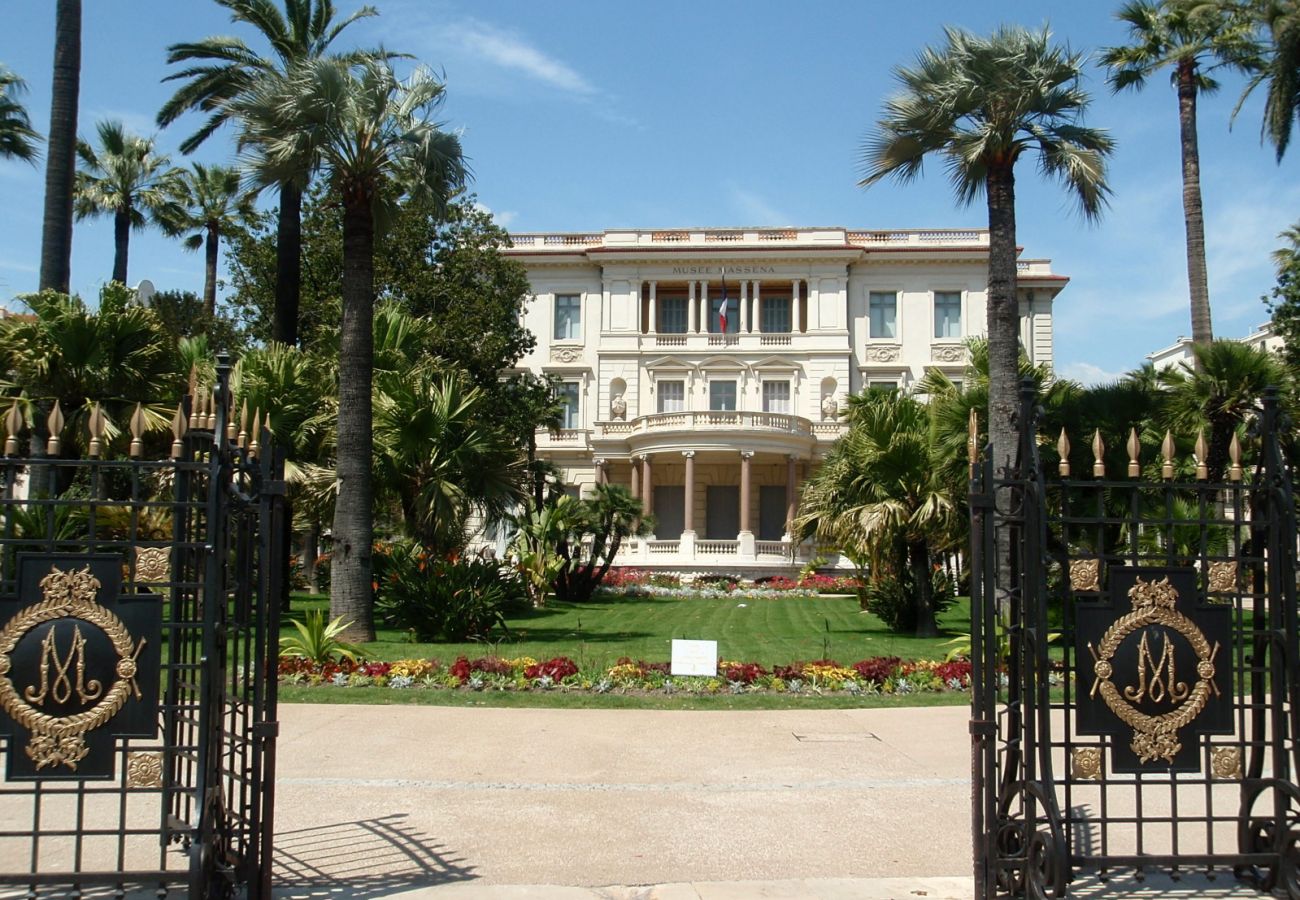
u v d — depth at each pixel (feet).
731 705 40.81
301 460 69.77
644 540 142.92
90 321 53.78
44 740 16.46
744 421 146.41
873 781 27.99
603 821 23.86
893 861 20.97
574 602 103.50
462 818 24.04
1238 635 18.61
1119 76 86.33
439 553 68.69
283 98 58.54
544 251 169.99
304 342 108.06
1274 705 18.95
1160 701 18.30
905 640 66.80
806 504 83.35
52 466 16.83
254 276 113.70
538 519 99.50
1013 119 57.16
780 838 22.57
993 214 58.39
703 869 20.38
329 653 48.03
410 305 110.52
